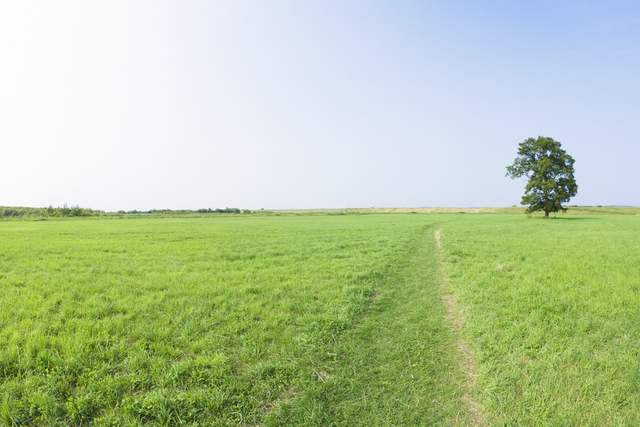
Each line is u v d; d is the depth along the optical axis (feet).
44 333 22.43
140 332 22.65
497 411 14.70
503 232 95.35
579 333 21.58
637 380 16.17
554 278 35.99
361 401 15.72
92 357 19.03
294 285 35.24
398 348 20.84
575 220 173.68
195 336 22.16
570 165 195.93
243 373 17.87
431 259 52.31
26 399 15.10
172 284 35.83
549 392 15.79
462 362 19.11
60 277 38.68
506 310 26.25
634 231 94.73
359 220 196.85
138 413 14.53
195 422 14.05
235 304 29.09
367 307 28.63
